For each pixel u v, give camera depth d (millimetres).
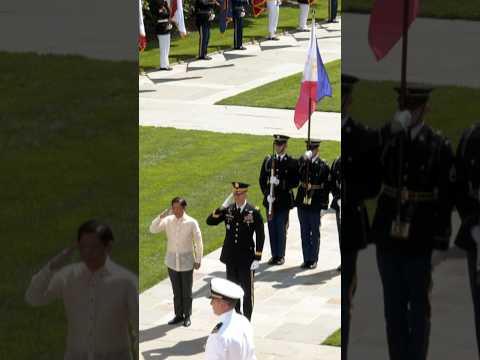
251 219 52375
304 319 54750
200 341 51906
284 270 62875
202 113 105688
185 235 52906
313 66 70625
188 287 53281
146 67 126938
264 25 156375
